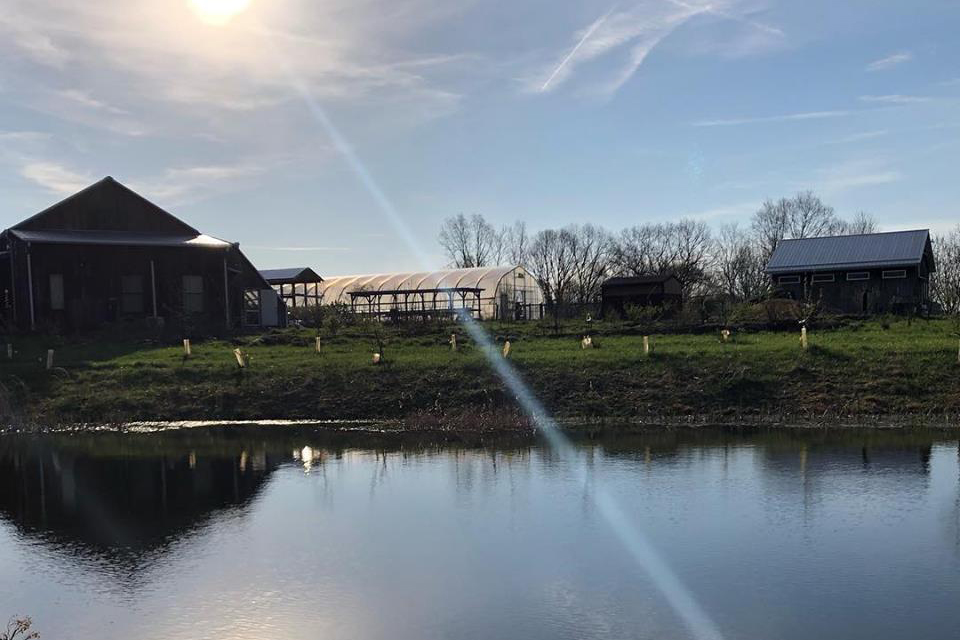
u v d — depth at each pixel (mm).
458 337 32750
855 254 46469
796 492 12352
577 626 7441
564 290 81500
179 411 23953
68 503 12789
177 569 9344
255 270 40906
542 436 18984
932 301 47969
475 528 10750
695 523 10750
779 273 47688
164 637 7426
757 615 7633
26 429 22031
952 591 8172
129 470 15594
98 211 38750
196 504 12562
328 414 23344
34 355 29406
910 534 10070
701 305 38375
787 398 22109
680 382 23516
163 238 38812
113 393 25062
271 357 28953
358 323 37906
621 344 29172
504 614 7762
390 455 16703
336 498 12727
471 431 20109
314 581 8797
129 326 34062
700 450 16344
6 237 36469
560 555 9523
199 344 31953
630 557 9383
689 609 7809
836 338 28344
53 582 9008
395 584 8648
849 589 8258
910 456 15109
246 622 7715
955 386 21734
